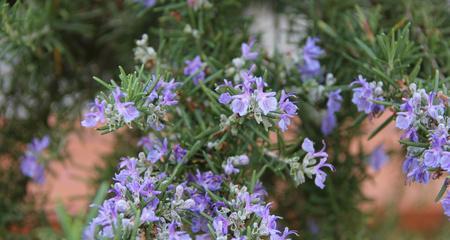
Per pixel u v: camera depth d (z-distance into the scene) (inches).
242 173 21.0
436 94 19.4
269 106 18.9
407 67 22.3
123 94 19.1
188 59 23.3
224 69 22.5
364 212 27.0
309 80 23.0
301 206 26.9
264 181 26.8
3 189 28.4
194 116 22.2
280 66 23.4
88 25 27.5
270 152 21.5
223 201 19.2
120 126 19.0
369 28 23.5
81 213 18.1
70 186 38.5
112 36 28.9
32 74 27.5
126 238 17.8
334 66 24.4
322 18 25.7
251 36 24.8
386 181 41.4
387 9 25.9
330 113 22.9
